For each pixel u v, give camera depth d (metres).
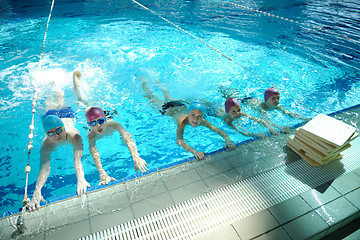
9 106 3.46
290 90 3.96
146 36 6.16
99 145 2.95
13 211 1.88
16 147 2.82
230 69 4.64
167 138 3.08
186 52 5.31
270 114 3.36
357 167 2.33
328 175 2.24
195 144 2.98
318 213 1.87
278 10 8.59
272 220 1.81
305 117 3.32
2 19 7.25
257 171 2.28
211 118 3.42
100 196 2.02
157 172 2.27
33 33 6.18
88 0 9.84
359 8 8.92
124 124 3.26
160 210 1.89
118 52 5.23
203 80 4.27
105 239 1.67
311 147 2.35
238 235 1.70
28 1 9.61
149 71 4.50
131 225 1.77
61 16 7.68
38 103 3.54
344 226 1.88
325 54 5.22
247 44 5.73
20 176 2.49
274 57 5.08
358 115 3.04
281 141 2.70
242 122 3.19
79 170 2.40
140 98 3.78
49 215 1.85
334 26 6.97
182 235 1.70
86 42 5.71
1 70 4.37
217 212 1.87
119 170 2.62
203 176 2.22
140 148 2.90
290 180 2.18
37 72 4.30
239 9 8.77
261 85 4.13
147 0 9.98
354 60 4.95
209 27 6.87
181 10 8.59
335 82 4.19
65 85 4.01
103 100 3.68
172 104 3.60
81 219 1.82
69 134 2.81
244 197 2.01
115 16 7.80
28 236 1.69
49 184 2.40
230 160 2.42
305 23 7.25
